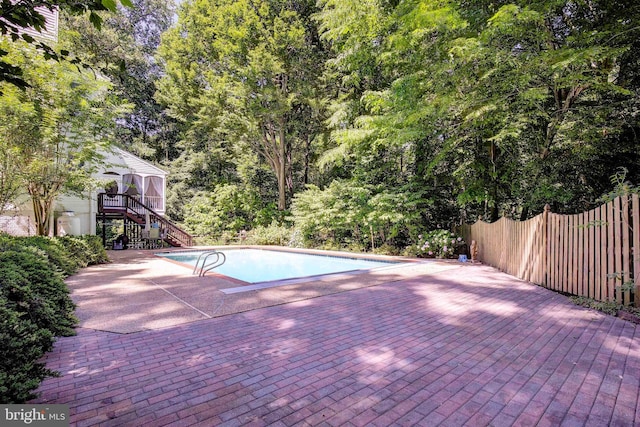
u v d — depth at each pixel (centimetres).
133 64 2319
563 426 213
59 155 869
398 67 1169
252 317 439
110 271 813
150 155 2350
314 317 441
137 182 1778
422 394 249
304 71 1620
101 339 356
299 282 672
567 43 763
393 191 1259
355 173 1386
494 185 1092
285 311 468
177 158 2544
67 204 1203
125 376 273
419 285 655
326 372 283
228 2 1594
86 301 516
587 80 719
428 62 988
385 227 1341
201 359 307
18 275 366
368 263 1151
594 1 776
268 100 1603
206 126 1839
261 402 236
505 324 417
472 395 249
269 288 616
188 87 1750
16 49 663
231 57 1575
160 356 313
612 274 483
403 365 298
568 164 865
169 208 2217
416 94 1017
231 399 239
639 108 773
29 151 787
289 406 231
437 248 1119
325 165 1698
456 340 361
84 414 218
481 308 490
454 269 858
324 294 570
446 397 246
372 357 315
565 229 593
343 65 1294
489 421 217
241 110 1625
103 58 1923
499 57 767
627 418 222
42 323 350
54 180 870
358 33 1132
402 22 940
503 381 271
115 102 1047
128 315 443
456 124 1066
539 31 773
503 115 871
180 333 377
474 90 866
